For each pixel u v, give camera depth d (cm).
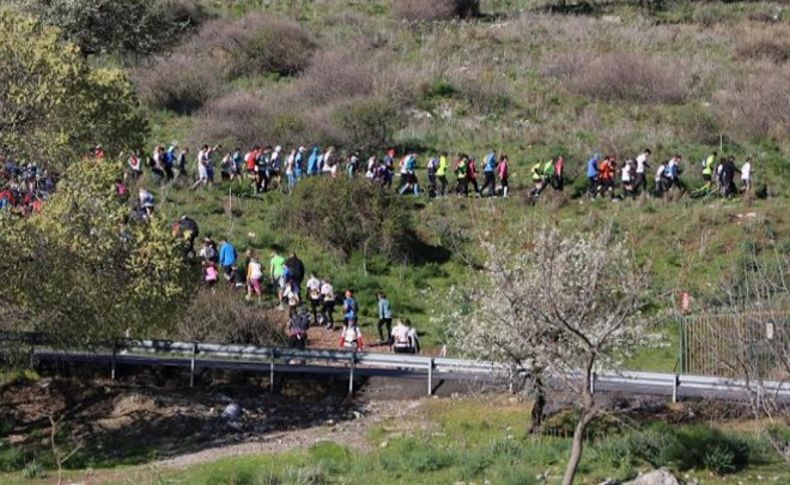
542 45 15600
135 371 7612
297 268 8706
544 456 5762
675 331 8225
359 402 7331
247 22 15850
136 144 7944
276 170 11194
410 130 12644
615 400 6725
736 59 15062
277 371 7538
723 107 13312
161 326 6756
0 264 6306
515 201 10788
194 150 12106
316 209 10081
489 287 6469
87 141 7438
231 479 5644
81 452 6550
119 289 6538
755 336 5281
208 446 6619
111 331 6594
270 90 14100
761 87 13662
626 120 13075
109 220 6525
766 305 5484
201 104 13500
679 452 5694
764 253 9112
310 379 7531
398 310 9062
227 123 12500
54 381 7431
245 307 8388
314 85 13788
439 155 12044
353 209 10019
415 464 5797
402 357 7356
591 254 5431
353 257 9812
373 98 13050
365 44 15500
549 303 5250
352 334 8162
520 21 16500
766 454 5809
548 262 5300
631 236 9875
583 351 5403
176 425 6931
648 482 5228
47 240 6369
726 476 5544
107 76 7762
